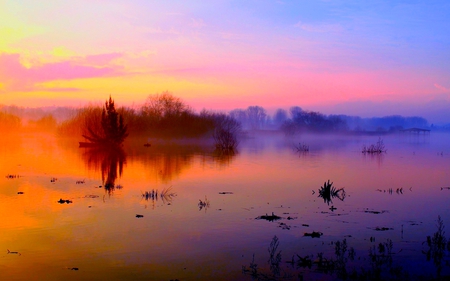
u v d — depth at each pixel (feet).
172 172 104.99
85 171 104.22
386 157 161.99
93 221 52.95
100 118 232.53
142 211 58.85
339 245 43.19
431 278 35.01
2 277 34.94
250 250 42.14
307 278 35.01
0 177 90.89
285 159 147.64
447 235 47.55
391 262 38.60
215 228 50.19
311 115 463.83
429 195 74.23
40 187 78.18
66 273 35.91
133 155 154.61
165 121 266.77
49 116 380.99
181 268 37.22
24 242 44.27
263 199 68.95
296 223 52.80
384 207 63.21
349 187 83.41
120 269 36.91
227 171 108.99
